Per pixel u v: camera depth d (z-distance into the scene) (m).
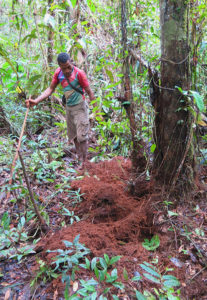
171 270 1.94
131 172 2.92
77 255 1.86
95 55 4.85
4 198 2.77
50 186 3.04
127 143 3.40
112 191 2.72
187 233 2.20
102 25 4.98
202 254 2.06
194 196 2.60
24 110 4.61
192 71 2.52
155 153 2.65
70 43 3.92
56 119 4.93
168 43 2.29
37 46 5.42
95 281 1.71
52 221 2.52
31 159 3.35
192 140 2.55
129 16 2.92
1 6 6.74
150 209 2.44
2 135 4.21
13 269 2.02
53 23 3.46
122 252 2.07
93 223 2.45
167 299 1.72
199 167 2.86
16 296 1.80
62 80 3.18
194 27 2.44
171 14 2.23
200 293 1.82
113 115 4.24
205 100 2.99
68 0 3.77
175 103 2.38
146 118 2.99
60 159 3.65
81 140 3.38
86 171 3.07
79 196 2.68
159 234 2.25
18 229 2.28
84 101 3.34
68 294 1.74
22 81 4.56
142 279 1.85
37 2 3.76
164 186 2.59
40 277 1.92
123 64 2.63
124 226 2.30
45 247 2.12
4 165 3.37
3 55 2.35
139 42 3.15
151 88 2.45
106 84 3.11
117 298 1.63
